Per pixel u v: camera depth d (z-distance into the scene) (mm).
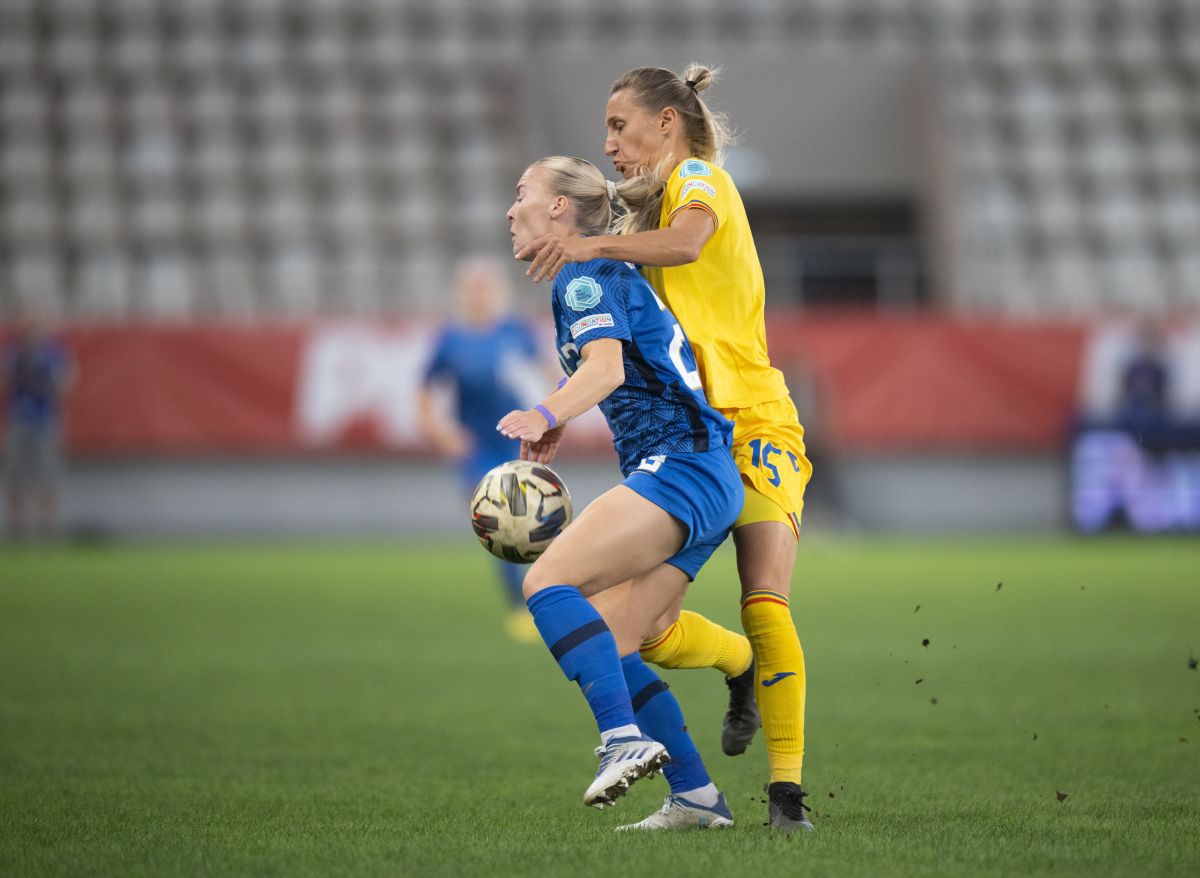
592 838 12266
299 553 55812
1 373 59156
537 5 83625
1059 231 77188
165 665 25906
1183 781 15305
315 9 82250
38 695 22125
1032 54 83438
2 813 13516
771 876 10539
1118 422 63656
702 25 83938
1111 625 32188
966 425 64062
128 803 14070
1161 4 86500
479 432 34219
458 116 79125
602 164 80188
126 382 60688
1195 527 63969
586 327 12484
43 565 49125
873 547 59781
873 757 17000
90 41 79312
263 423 61656
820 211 82062
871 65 80938
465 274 34000
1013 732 18844
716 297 13555
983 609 35469
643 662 13172
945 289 76438
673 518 12320
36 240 71562
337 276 72688
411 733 18891
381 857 11383
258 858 11375
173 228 73125
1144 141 81125
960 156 78438
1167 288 76312
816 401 63438
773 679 12922
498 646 29109
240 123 77438
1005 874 10648
